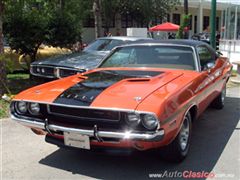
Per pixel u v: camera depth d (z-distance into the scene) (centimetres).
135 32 1842
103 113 405
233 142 559
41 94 454
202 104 552
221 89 720
